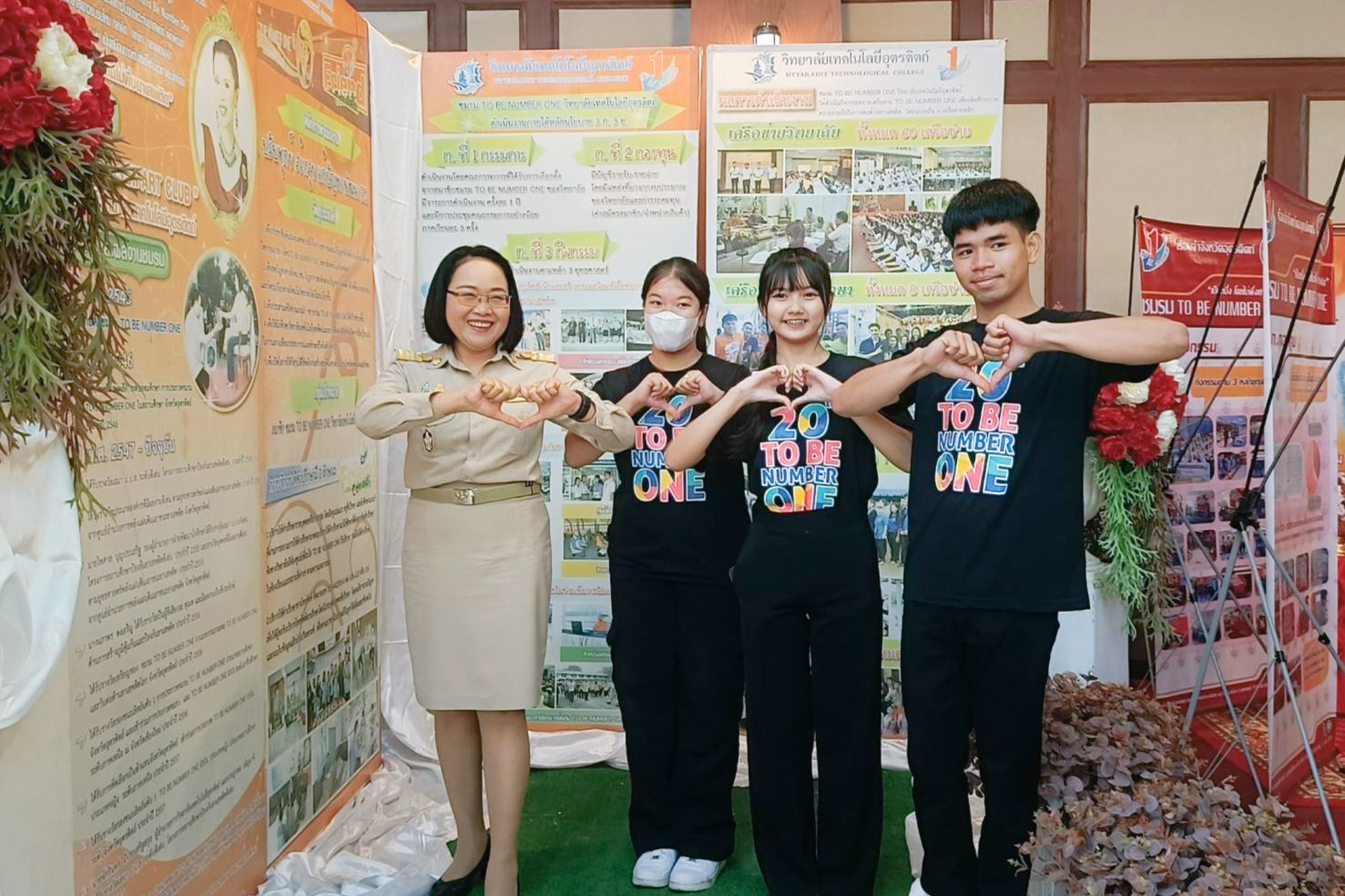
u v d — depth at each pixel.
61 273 1.24
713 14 3.50
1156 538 2.74
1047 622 1.85
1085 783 1.90
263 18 2.23
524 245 3.36
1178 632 3.41
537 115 3.33
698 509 2.23
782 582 2.00
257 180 2.20
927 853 2.01
